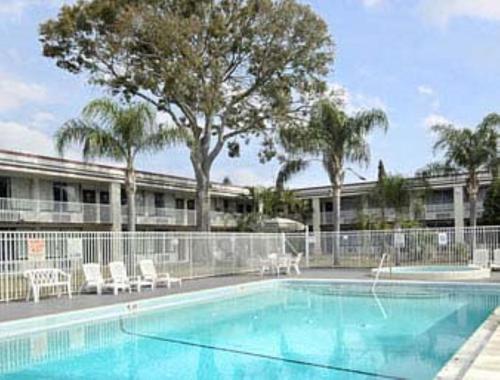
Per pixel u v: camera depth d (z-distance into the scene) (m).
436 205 44.88
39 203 33.91
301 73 29.84
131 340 11.63
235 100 30.06
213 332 12.58
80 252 18.33
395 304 16.91
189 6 27.69
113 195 38.12
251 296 19.50
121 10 26.69
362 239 29.44
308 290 21.11
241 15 27.64
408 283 20.81
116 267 18.08
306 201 48.47
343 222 48.84
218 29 27.03
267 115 30.33
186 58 26.62
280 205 46.25
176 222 43.81
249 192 48.91
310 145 30.61
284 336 12.02
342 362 9.44
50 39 28.05
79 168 35.34
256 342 11.37
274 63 28.72
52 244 17.42
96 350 10.66
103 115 27.78
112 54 27.44
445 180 42.88
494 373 6.89
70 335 12.15
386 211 43.88
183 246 23.48
